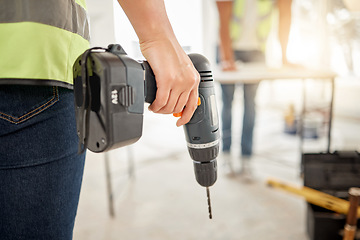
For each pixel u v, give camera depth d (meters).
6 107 0.36
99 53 0.37
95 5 3.46
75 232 1.58
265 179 2.17
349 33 3.58
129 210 1.79
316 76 1.81
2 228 0.41
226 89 2.22
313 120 3.03
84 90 0.36
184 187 2.09
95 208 1.82
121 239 1.52
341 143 2.88
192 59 0.60
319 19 3.87
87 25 0.49
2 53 0.35
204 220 1.67
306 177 1.46
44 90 0.39
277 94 4.67
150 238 1.52
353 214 1.19
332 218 1.31
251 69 2.13
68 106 0.43
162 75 0.42
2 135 0.37
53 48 0.39
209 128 0.62
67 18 0.41
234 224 1.62
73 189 0.46
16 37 0.35
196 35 5.10
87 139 0.38
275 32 4.16
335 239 1.33
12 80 0.35
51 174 0.41
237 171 2.32
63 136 0.42
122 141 0.39
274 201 1.85
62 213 0.44
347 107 3.73
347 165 1.42
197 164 0.66
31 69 0.36
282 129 3.27
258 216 1.69
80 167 0.47
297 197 1.89
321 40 3.88
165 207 1.82
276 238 1.49
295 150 2.75
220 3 1.99
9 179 0.39
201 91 0.59
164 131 3.70
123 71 0.38
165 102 0.44
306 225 1.50
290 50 4.18
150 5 0.40
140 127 0.42
